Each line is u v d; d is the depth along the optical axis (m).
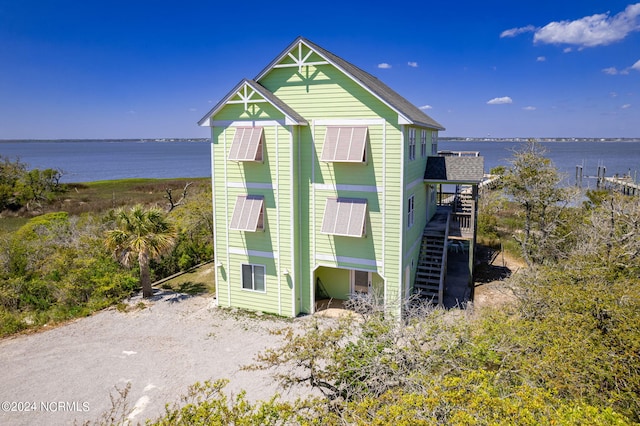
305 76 17.42
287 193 17.84
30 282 19.83
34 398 12.67
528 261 21.62
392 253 16.98
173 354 15.26
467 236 21.47
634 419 8.05
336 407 8.27
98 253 22.12
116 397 12.70
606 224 18.97
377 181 16.83
